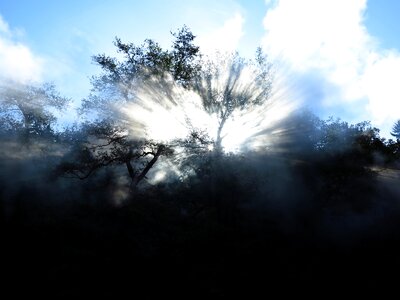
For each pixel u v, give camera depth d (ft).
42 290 60.70
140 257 76.18
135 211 95.66
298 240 96.37
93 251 75.00
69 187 110.63
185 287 69.05
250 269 78.43
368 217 108.37
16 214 85.35
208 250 83.87
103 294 62.90
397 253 89.15
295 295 70.54
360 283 75.66
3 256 67.56
